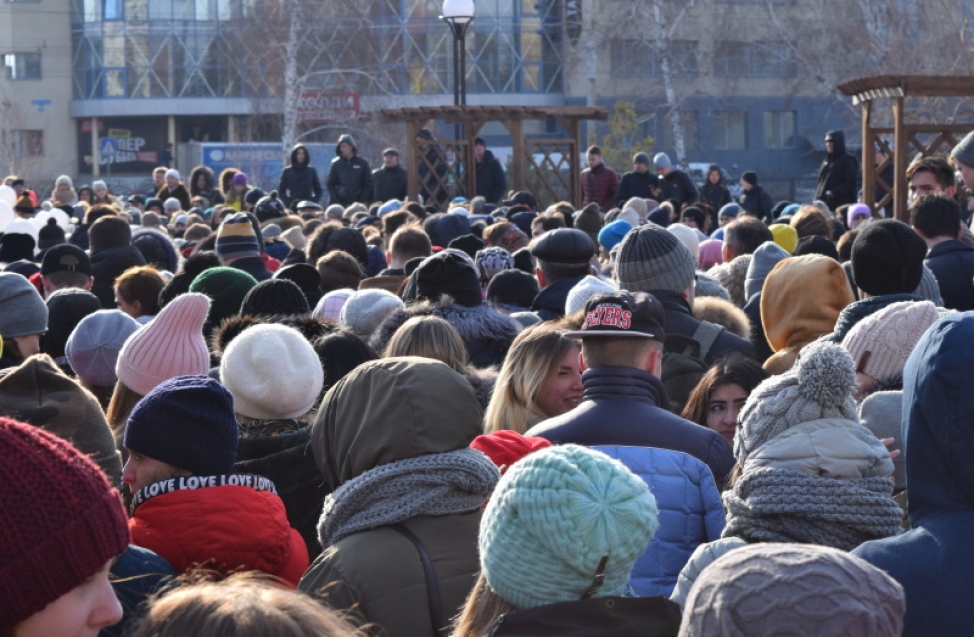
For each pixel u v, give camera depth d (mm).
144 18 109875
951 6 72125
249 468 6598
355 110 93312
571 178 37875
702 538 5965
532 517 4098
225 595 3338
